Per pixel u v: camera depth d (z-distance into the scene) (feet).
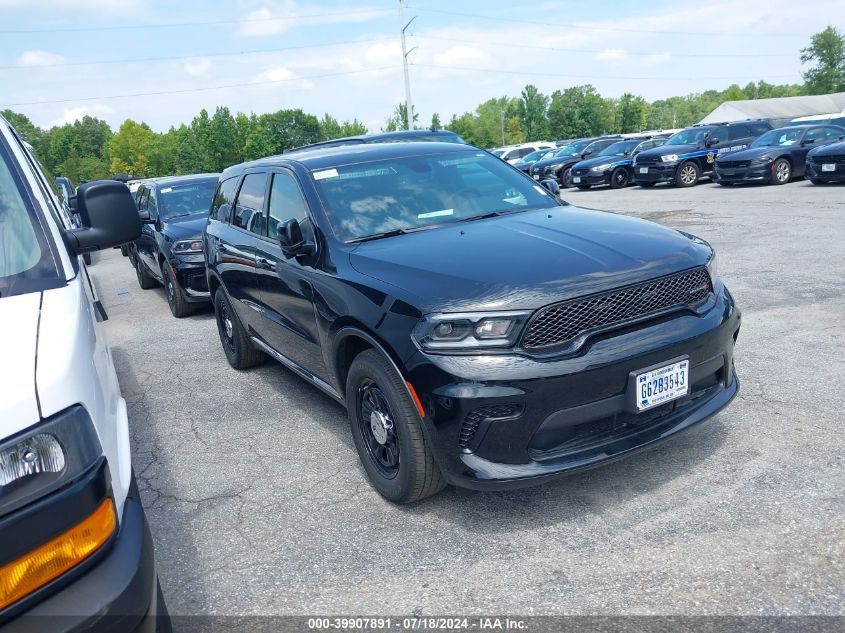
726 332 11.29
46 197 9.59
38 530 5.85
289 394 18.12
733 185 59.72
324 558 10.37
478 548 10.23
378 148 16.05
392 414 10.91
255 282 16.39
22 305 7.45
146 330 28.02
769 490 10.87
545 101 429.79
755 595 8.58
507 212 14.24
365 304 11.18
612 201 57.00
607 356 9.92
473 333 9.80
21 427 5.93
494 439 9.78
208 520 11.86
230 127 364.17
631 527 10.32
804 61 360.07
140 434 16.29
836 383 14.71
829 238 30.17
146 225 33.37
